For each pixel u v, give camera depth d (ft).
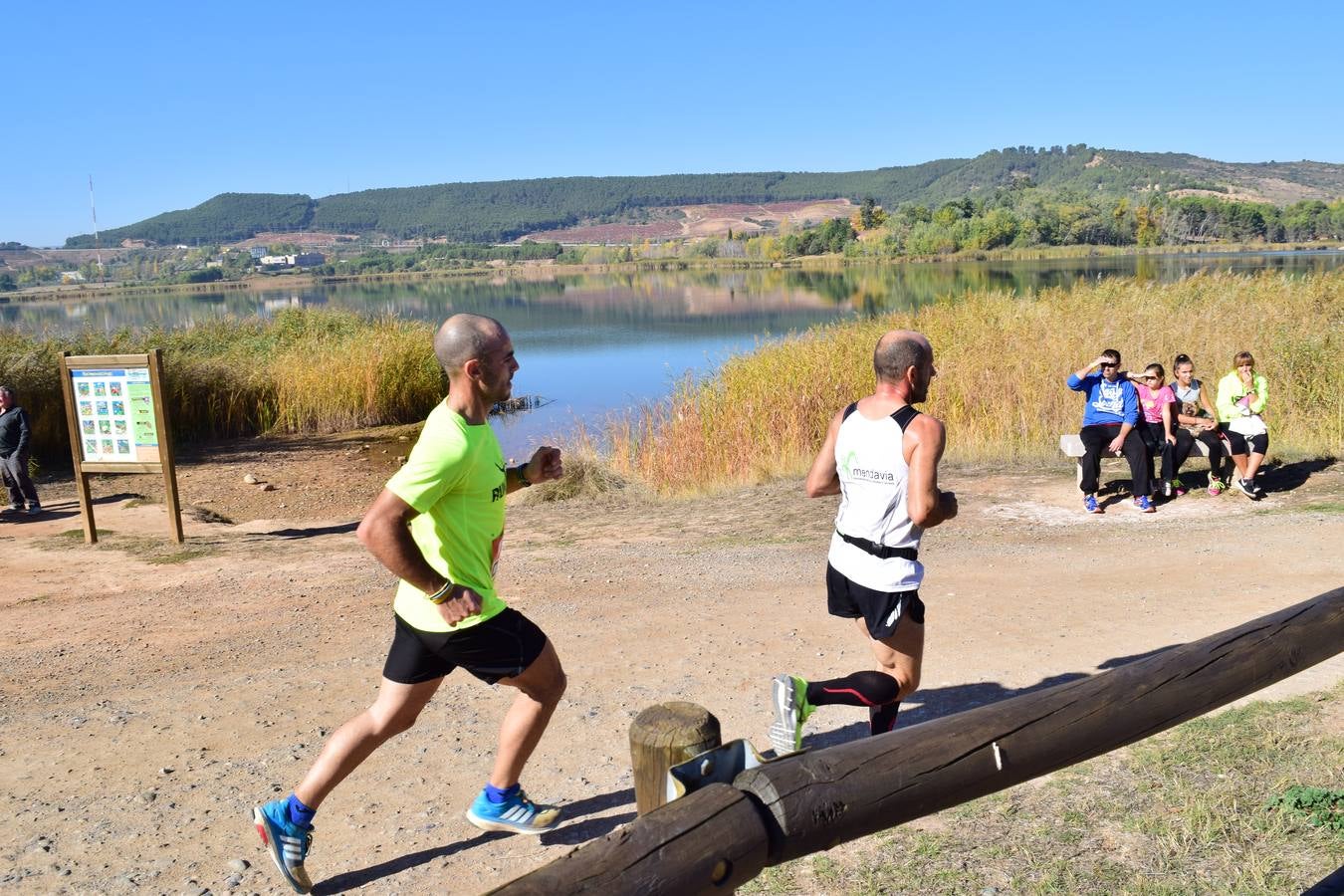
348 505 43.01
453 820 12.39
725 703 16.06
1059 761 6.40
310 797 10.53
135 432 31.89
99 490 44.39
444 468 9.56
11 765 14.64
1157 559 24.39
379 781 13.64
